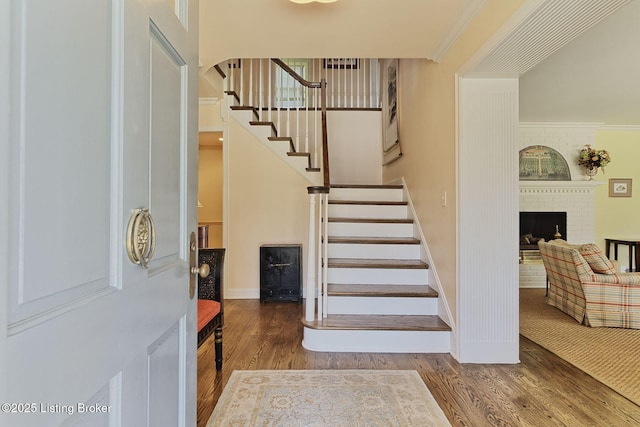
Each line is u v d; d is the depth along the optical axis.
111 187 0.60
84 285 0.52
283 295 4.25
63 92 0.48
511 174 2.57
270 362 2.57
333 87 5.68
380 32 2.57
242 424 1.81
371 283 3.38
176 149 0.94
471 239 2.57
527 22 1.78
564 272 3.82
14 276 0.40
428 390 2.17
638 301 3.35
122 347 0.63
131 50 0.66
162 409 0.84
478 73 2.47
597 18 1.75
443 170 2.91
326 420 1.85
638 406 2.01
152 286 0.77
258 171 4.44
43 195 0.44
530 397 2.10
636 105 4.82
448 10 2.28
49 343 0.44
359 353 2.75
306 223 4.45
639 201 5.99
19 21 0.41
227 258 4.43
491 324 2.59
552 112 5.16
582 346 2.93
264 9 2.28
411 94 3.91
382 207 4.18
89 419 0.53
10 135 0.40
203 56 3.02
